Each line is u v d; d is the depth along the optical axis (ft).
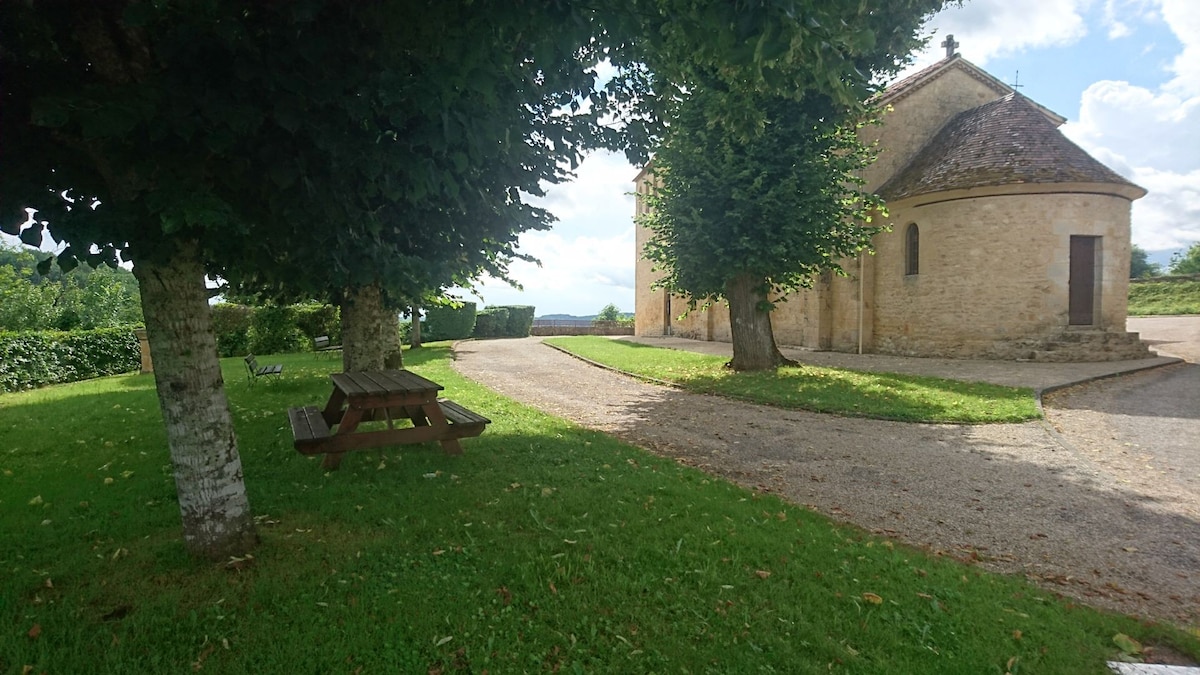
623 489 16.07
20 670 8.07
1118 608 10.97
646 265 110.11
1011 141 54.13
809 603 10.09
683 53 13.29
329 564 11.14
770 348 47.39
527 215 18.13
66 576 10.71
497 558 11.44
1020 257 51.78
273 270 14.62
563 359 61.31
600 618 9.47
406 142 11.48
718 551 12.01
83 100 7.79
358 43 10.39
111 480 16.69
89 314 81.00
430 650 8.59
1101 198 51.72
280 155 9.98
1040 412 29.01
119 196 9.91
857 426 27.32
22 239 9.61
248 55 9.13
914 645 8.98
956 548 13.66
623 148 16.19
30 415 28.66
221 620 9.27
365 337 26.35
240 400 32.76
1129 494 17.57
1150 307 107.65
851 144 44.04
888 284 60.85
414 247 18.58
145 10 7.97
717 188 41.65
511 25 9.62
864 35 8.66
